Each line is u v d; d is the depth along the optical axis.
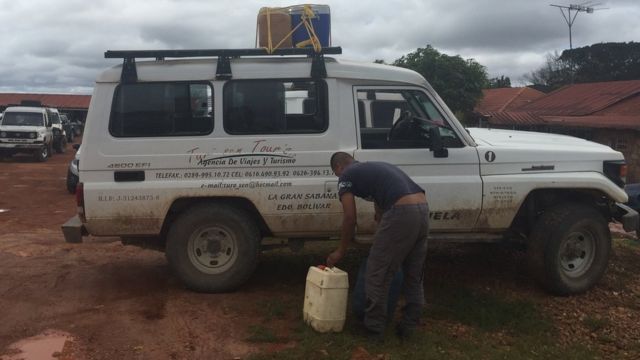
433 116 5.71
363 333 4.73
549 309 5.54
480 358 4.42
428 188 5.57
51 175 18.86
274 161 5.53
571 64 56.56
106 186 5.47
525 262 6.10
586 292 5.98
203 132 5.54
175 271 5.66
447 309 5.38
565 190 5.91
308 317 4.84
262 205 5.53
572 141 6.38
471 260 7.03
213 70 5.53
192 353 4.42
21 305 5.41
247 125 5.56
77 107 54.94
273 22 5.70
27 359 4.28
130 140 5.48
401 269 4.81
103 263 6.91
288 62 5.61
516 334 4.94
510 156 5.67
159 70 5.51
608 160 5.87
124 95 5.52
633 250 7.83
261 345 4.55
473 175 5.64
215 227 5.63
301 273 6.44
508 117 26.89
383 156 5.57
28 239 8.40
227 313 5.20
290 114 5.59
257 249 5.67
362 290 4.81
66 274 6.42
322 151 5.54
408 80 5.67
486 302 5.54
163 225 5.62
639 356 4.66
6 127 23.44
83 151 5.48
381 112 5.72
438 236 5.68
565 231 5.72
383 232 4.50
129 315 5.16
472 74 32.34
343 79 5.62
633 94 27.09
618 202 5.98
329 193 5.54
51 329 4.85
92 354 4.39
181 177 5.52
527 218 5.95
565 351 4.65
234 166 5.52
